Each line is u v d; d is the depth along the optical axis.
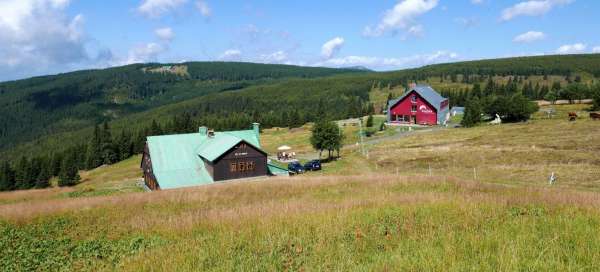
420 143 66.69
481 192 21.22
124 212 21.58
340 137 66.38
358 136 89.75
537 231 10.21
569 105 115.38
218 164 51.44
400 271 7.54
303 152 81.94
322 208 15.53
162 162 53.69
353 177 32.34
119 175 87.75
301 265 8.57
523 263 7.62
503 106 86.50
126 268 9.08
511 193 20.17
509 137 60.00
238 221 13.85
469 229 10.80
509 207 14.30
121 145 143.12
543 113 96.12
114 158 139.00
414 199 16.91
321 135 65.12
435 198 16.80
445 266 7.55
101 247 12.33
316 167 56.69
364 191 24.86
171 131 166.75
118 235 14.72
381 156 59.53
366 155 62.25
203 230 13.52
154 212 21.09
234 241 10.69
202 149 55.78
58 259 11.38
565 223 10.85
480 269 7.38
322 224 12.06
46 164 138.00
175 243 11.78
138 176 81.25
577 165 39.59
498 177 38.59
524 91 174.50
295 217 13.46
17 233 16.80
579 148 46.50
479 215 12.72
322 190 26.69
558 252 8.31
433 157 53.56
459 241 9.24
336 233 11.00
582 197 17.00
